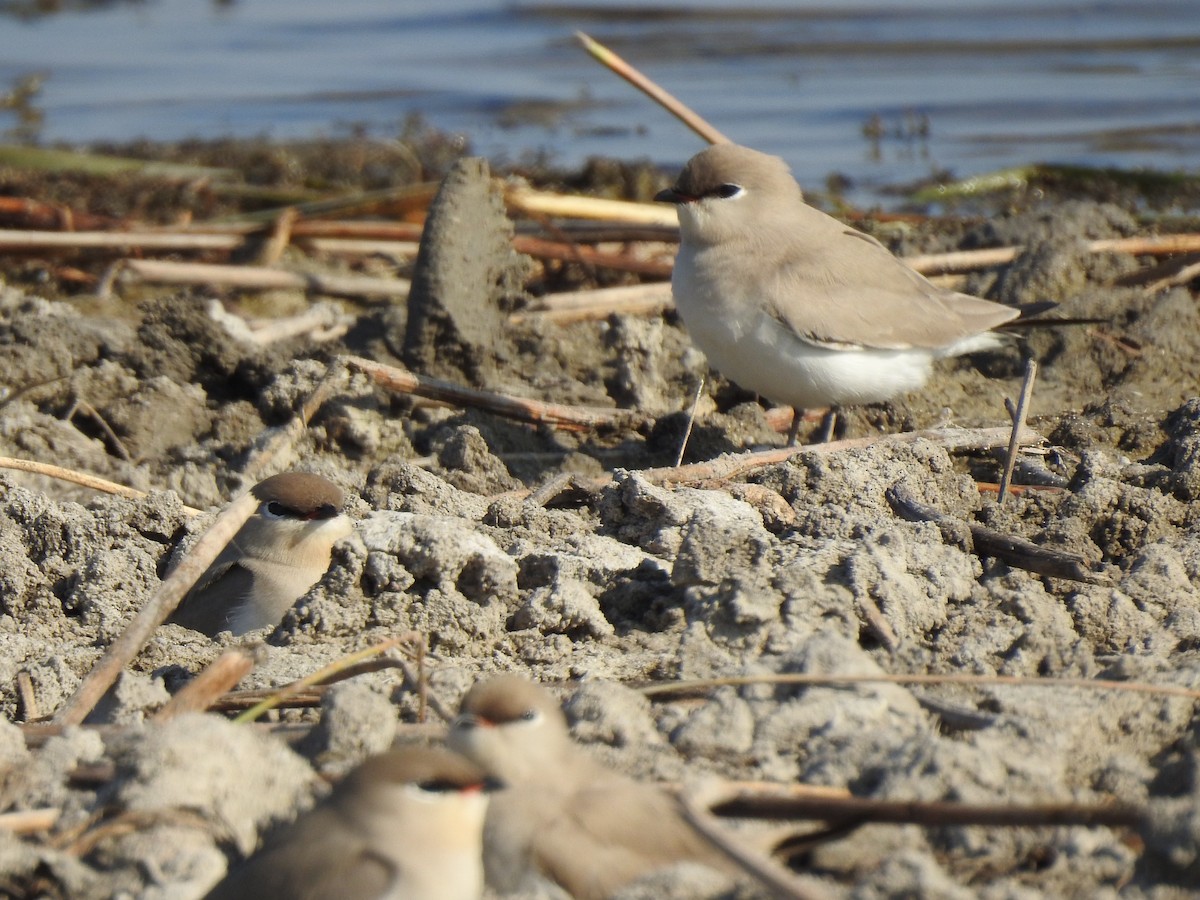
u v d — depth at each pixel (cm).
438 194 1541
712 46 3172
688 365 1531
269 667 927
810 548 997
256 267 1866
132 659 947
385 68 3098
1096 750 799
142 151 2527
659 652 941
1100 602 963
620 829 667
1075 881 682
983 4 3409
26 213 2027
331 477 1258
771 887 625
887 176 2370
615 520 1119
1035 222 1816
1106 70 2941
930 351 1398
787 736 796
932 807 680
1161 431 1365
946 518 1081
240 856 709
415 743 810
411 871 614
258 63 3158
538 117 2761
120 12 3581
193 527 1150
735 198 1367
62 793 747
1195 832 668
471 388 1459
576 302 1680
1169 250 1767
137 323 1731
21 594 1078
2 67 3106
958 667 906
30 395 1450
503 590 1009
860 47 3139
